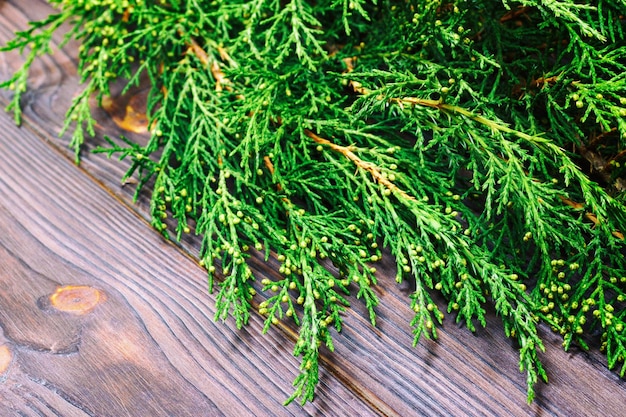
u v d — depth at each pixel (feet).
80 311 1.45
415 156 1.49
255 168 1.45
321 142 1.47
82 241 1.52
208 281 1.47
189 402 1.37
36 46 1.65
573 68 1.38
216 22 1.65
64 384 1.39
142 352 1.41
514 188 1.36
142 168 1.53
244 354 1.41
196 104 1.54
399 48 1.48
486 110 1.40
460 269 1.38
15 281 1.48
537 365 1.34
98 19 1.64
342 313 1.43
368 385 1.38
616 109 1.33
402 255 1.39
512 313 1.36
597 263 1.39
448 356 1.40
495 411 1.36
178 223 1.48
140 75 1.72
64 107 1.67
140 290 1.47
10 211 1.56
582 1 1.45
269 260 1.49
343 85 1.55
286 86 1.48
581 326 1.42
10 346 1.42
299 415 1.36
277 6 1.53
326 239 1.42
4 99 1.68
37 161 1.61
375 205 1.42
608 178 1.44
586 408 1.36
